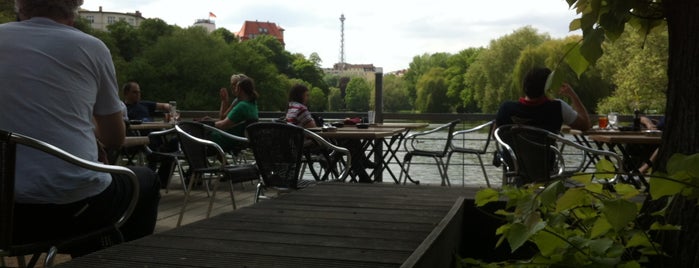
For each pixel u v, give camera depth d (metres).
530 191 1.41
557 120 4.11
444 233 1.54
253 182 6.73
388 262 1.40
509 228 1.33
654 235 1.37
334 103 91.94
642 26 1.53
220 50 71.50
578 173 1.31
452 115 7.25
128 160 6.43
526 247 2.07
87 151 1.99
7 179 1.67
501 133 4.05
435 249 1.37
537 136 3.53
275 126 3.43
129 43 70.62
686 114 1.35
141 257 1.44
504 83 57.59
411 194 2.66
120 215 2.07
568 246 1.24
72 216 1.92
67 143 1.92
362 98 85.25
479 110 65.62
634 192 1.36
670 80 1.41
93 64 2.03
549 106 4.11
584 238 1.26
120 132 2.19
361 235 1.73
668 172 1.11
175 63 68.62
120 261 1.40
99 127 2.16
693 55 1.34
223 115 7.32
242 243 1.61
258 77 74.31
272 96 74.62
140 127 6.04
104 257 1.43
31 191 1.82
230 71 70.75
